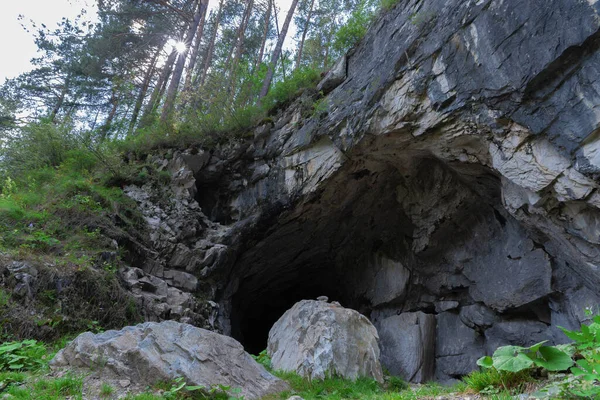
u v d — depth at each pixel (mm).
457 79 8695
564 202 8031
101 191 12406
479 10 8305
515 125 8039
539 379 4539
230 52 21359
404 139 10609
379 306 15656
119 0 18906
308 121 12898
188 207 13641
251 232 13859
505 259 11773
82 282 8906
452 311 13945
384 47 10984
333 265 17000
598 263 8422
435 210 12938
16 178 13703
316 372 6922
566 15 6973
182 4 20031
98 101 21094
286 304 19359
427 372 13477
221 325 12805
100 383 5176
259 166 14273
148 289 10750
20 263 8375
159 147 14695
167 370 5363
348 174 12508
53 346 7555
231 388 5465
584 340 3693
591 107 6844
